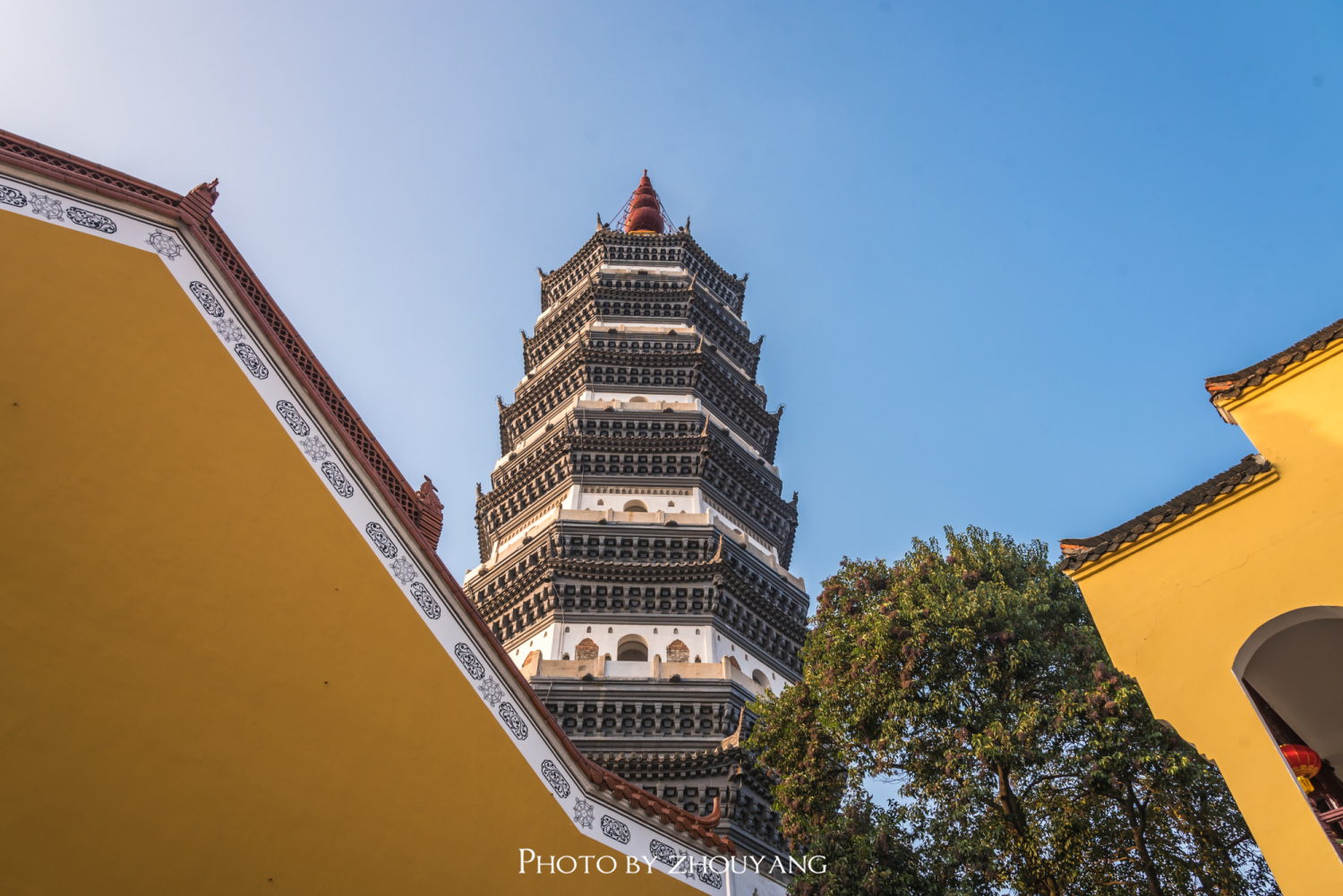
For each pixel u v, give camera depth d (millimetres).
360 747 14555
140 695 12750
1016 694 22484
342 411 17844
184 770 12703
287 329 17641
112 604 13023
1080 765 21422
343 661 15023
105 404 14211
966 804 21406
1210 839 22859
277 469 15695
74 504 13281
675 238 62938
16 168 14898
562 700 37219
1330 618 14953
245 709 13633
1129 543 16828
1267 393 16625
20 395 13461
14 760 11438
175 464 14539
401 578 16500
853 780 23938
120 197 15836
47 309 14266
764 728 26438
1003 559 26938
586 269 62656
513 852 15516
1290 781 13852
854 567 27875
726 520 48781
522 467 50000
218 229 17219
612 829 17312
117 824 11875
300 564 15242
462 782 15477
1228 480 16203
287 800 13445
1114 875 23484
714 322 59156
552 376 54219
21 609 12234
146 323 15219
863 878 20484
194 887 12141
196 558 14125
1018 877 22547
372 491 16844
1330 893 12852
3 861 10891
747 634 43344
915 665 23438
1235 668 15172
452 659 16516
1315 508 15344
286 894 12836
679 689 37812
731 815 28766
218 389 15602
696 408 51625
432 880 14336
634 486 47969
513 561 45125
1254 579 15398
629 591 42531
